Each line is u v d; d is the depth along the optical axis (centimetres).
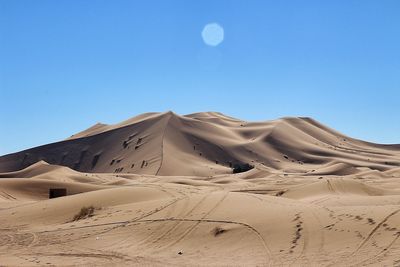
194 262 2898
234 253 3041
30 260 3108
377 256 2517
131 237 3753
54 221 4891
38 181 9050
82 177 12638
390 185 7812
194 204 4369
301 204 4056
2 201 7081
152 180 12181
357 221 3114
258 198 4450
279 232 3250
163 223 3956
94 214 4812
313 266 2516
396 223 2928
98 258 3133
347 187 6662
